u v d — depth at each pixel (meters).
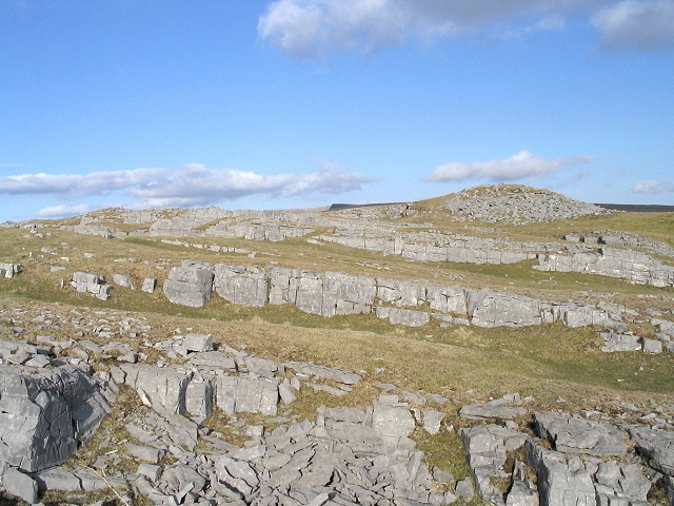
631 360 40.78
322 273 52.03
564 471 19.45
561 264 74.88
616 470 19.64
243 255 70.50
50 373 20.94
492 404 25.45
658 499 18.94
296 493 19.31
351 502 19.00
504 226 114.94
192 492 19.11
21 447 18.31
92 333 28.83
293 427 23.69
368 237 84.62
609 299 51.59
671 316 46.81
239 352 29.14
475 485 21.06
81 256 54.84
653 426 22.91
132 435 21.91
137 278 50.34
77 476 18.84
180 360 27.14
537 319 46.47
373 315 48.66
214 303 49.94
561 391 27.53
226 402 25.20
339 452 22.42
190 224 116.94
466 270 75.62
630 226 108.88
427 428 23.97
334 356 30.36
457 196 137.75
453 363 31.84
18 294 45.78
